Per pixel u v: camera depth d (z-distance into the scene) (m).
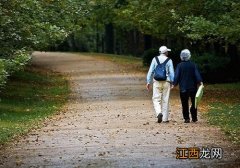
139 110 32.88
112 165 16.56
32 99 42.03
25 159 18.27
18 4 33.69
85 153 18.80
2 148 20.92
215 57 50.72
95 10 76.69
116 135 22.69
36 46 37.47
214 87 46.91
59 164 17.08
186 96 26.23
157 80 26.91
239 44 37.12
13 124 28.34
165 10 41.84
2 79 25.30
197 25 33.91
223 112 29.95
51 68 71.50
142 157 17.70
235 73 50.72
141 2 44.81
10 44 34.16
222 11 36.25
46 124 27.97
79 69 69.31
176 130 23.67
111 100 39.88
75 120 29.19
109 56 89.62
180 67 26.31
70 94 45.53
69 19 44.81
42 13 39.78
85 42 125.06
